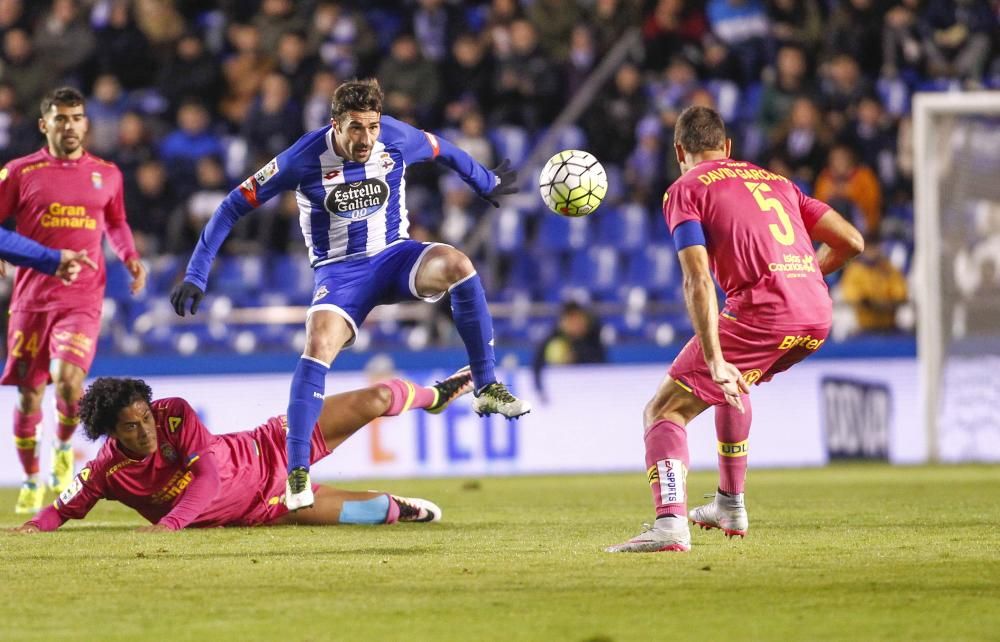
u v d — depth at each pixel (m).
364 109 23.52
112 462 25.16
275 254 56.84
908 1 64.12
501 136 60.34
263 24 63.28
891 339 53.38
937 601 16.22
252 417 50.53
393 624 15.09
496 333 55.66
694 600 16.44
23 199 31.77
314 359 23.84
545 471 51.66
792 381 52.53
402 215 25.22
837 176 57.09
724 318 21.30
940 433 51.94
